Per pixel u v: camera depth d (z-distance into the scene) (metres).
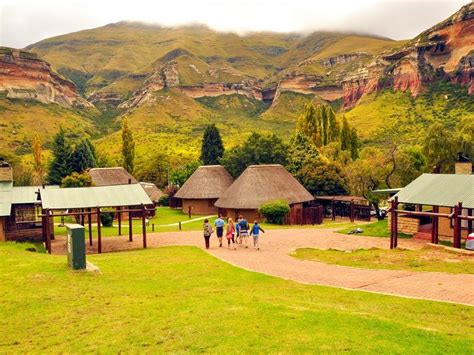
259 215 54.16
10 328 13.54
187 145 147.00
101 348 11.65
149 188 78.56
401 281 17.89
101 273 19.98
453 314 13.41
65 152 79.06
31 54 198.00
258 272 20.55
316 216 52.91
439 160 60.66
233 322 12.45
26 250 28.84
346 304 14.47
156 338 11.94
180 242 33.94
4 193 36.97
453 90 149.62
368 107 161.50
